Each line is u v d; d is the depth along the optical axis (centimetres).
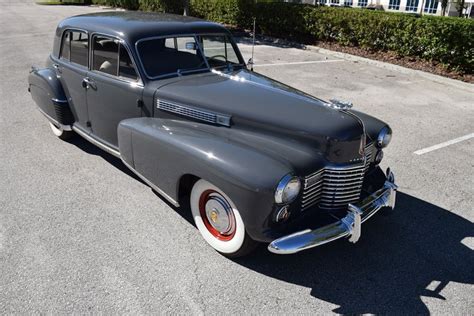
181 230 369
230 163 292
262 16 1531
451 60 1027
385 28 1175
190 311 280
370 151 371
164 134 345
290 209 298
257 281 311
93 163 495
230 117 347
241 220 302
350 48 1279
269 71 1008
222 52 458
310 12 1372
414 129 648
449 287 310
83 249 339
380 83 934
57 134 564
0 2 3095
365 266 331
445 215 408
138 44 398
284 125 327
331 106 352
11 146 538
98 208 399
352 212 308
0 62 1048
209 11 1780
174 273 316
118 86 416
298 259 337
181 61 422
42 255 329
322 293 301
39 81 525
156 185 364
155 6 2059
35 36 1503
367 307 289
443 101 811
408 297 299
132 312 277
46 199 412
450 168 511
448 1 1788
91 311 277
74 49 477
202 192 332
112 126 443
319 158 317
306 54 1250
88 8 2662
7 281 301
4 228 363
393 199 353
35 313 273
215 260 332
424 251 352
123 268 319
